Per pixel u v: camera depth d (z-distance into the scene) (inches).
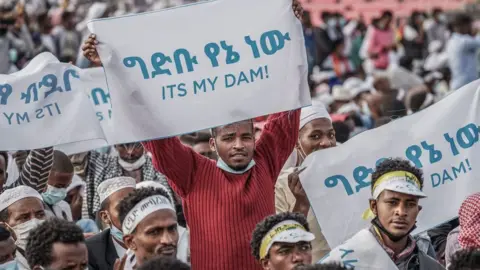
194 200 478.0
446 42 1546.5
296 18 491.2
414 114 511.5
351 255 451.2
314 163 502.3
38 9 1373.0
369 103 976.9
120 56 478.9
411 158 508.4
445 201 508.4
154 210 447.8
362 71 1455.5
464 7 1935.3
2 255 456.4
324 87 1306.6
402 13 1967.3
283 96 486.9
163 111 479.5
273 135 497.7
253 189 478.0
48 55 527.2
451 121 512.7
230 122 480.1
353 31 1551.4
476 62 1296.8
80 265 440.1
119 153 626.5
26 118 519.8
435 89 1244.5
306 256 437.4
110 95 477.7
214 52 484.7
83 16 1488.7
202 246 475.8
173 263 397.1
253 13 488.1
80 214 624.4
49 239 438.6
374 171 478.6
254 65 486.3
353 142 506.0
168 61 481.7
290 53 489.1
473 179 510.3
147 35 481.1
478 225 473.7
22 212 498.0
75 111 524.4
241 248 472.1
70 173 567.8
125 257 461.4
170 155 475.8
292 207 534.0
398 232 450.0
